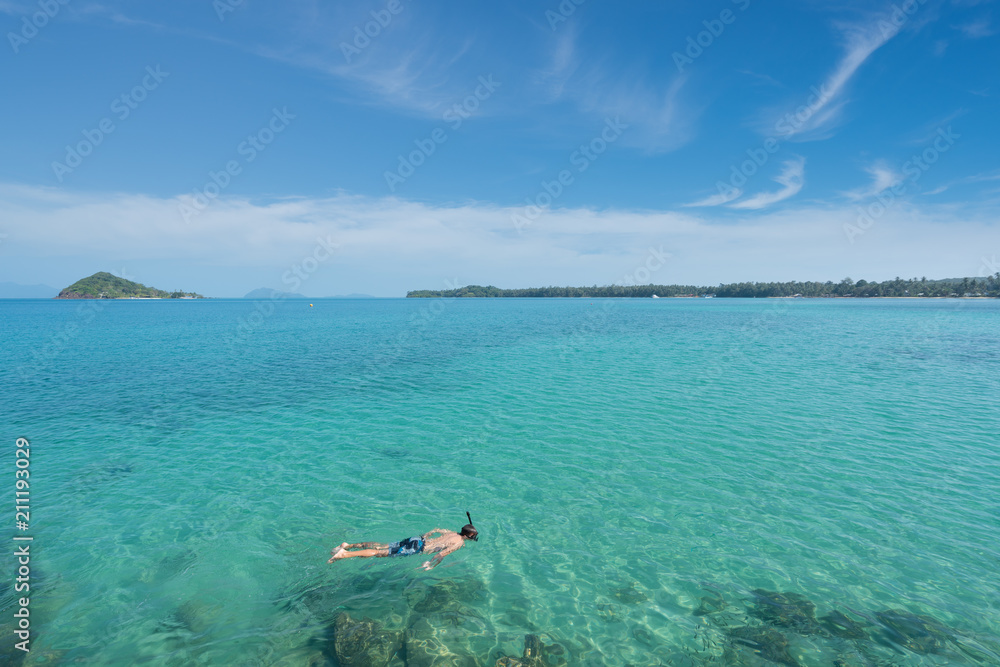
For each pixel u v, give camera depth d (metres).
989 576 9.64
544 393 26.38
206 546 10.75
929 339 53.28
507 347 47.81
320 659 7.46
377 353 43.31
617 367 35.06
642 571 9.98
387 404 23.98
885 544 10.84
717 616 8.60
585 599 9.10
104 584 9.30
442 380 30.17
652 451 16.91
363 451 17.08
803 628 8.26
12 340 54.50
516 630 8.23
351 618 8.38
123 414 21.98
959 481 14.17
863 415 21.50
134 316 112.25
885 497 13.17
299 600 8.95
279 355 42.06
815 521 11.91
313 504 12.88
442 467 15.54
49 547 10.62
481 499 13.22
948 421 20.45
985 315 99.88
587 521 12.01
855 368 33.97
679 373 32.41
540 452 16.91
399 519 12.09
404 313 132.50
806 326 73.88
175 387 27.97
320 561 10.25
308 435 18.92
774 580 9.62
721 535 11.32
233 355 41.97
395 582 9.56
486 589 9.37
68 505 12.76
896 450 16.88
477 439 18.36
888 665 7.39
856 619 8.46
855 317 96.38
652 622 8.47
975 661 7.46
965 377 30.28
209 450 17.20
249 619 8.39
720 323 82.19
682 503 12.94
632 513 12.41
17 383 29.06
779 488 13.81
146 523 11.78
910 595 9.12
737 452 16.81
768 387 27.64
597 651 7.78
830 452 16.72
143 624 8.20
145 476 14.76
